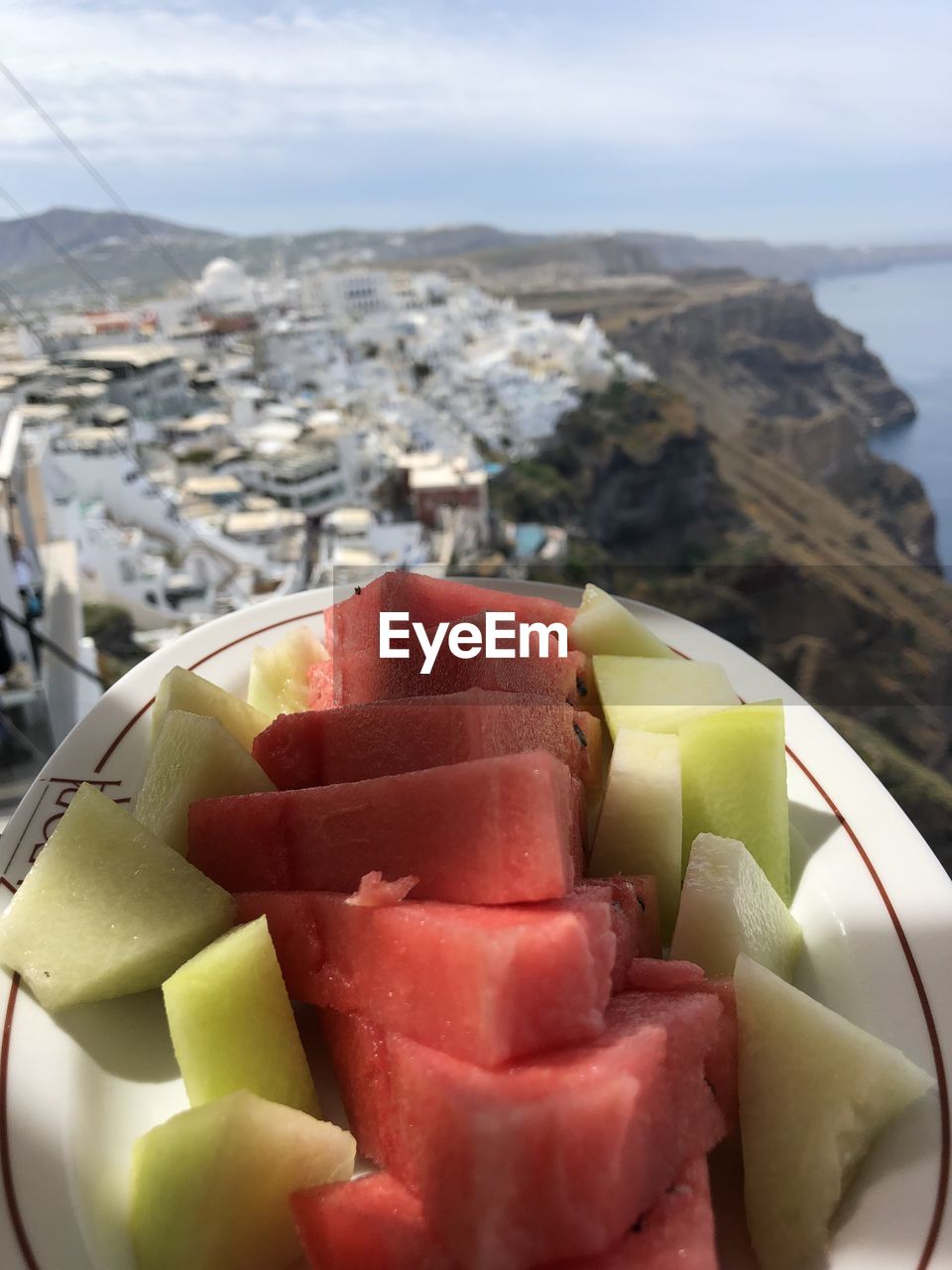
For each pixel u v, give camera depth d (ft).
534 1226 0.57
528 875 0.67
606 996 0.64
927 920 0.86
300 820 0.79
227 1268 0.60
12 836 0.91
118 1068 0.74
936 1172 0.64
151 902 0.78
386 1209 0.60
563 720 0.92
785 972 0.83
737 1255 0.64
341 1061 0.72
